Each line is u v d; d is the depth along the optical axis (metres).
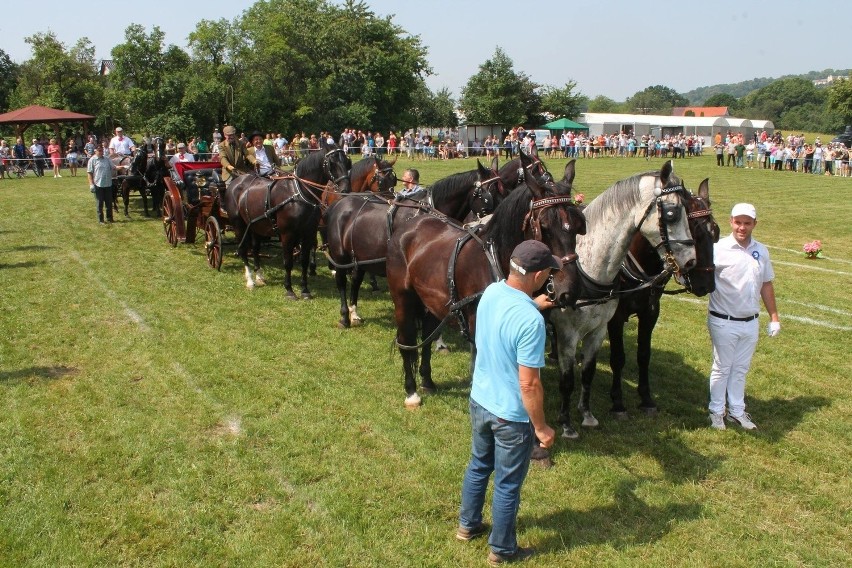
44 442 5.51
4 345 7.66
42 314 8.88
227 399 6.40
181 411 6.12
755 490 5.01
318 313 9.36
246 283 10.78
